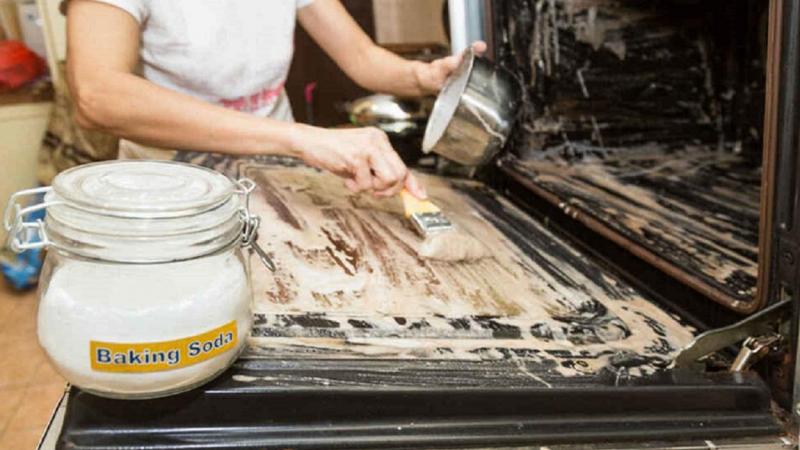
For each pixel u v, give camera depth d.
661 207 0.95
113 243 0.45
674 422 0.53
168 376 0.46
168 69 1.18
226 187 0.50
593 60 1.20
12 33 2.43
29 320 2.13
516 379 0.53
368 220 0.86
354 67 1.28
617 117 1.24
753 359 0.57
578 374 0.55
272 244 0.76
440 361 0.56
